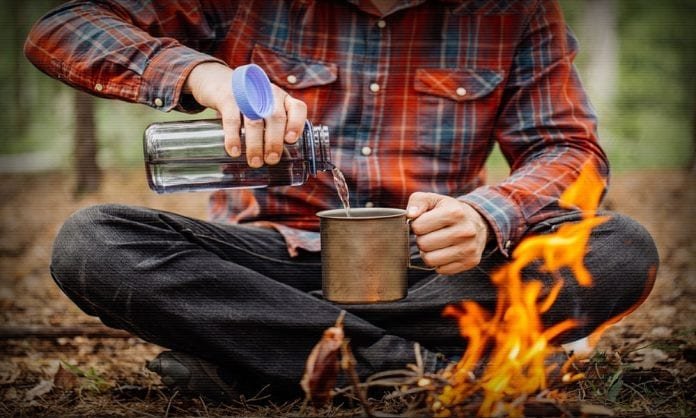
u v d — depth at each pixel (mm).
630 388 1248
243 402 1238
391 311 1277
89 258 1201
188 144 1189
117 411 1241
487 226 1246
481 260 1289
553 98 1433
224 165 1199
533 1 1444
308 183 1400
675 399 1229
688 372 1333
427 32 1416
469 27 1425
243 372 1251
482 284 1286
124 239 1210
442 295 1289
